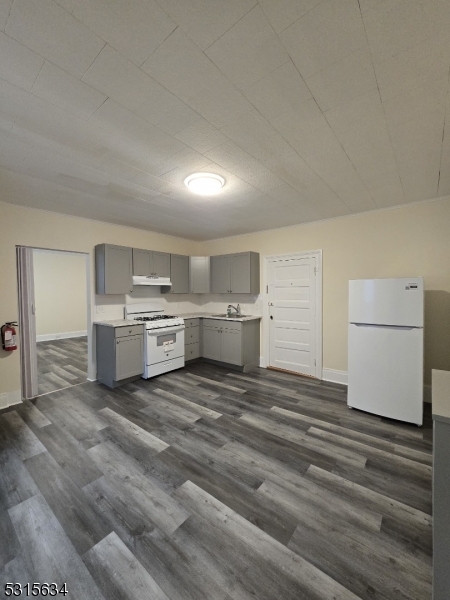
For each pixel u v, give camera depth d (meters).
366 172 2.37
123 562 1.32
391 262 3.40
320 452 2.22
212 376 4.19
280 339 4.54
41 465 2.04
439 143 1.89
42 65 1.22
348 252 3.74
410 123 1.67
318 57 1.20
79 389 3.64
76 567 1.29
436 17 1.02
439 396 1.29
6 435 2.47
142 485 1.84
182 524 1.53
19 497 1.73
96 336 3.99
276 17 1.02
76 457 2.14
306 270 4.18
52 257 7.29
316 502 1.69
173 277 4.88
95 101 1.47
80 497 1.73
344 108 1.54
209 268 5.22
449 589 1.07
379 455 2.18
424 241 3.17
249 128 1.72
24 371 3.32
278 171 2.33
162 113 1.58
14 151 1.99
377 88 1.38
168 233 4.91
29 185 2.62
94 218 3.86
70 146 1.92
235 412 2.94
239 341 4.41
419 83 1.34
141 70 1.26
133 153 2.02
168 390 3.60
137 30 1.07
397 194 2.93
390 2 0.97
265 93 1.41
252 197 2.98
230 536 1.46
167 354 4.26
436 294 3.12
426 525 1.53
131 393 3.49
